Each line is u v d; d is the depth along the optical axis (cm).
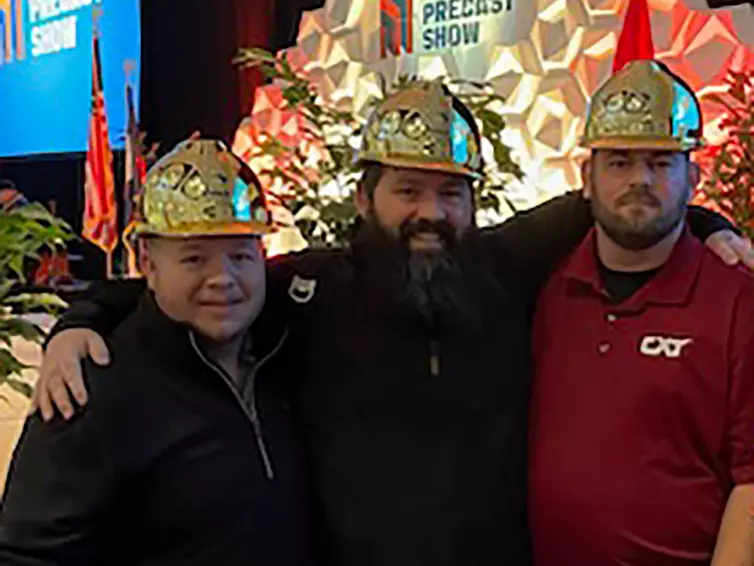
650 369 150
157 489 137
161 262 140
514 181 294
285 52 348
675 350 149
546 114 292
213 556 138
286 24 420
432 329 158
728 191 227
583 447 153
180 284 139
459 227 161
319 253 173
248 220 141
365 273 161
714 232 161
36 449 134
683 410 148
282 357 161
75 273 513
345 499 154
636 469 149
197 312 140
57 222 205
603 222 154
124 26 477
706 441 148
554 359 160
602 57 283
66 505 131
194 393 141
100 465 133
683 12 271
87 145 475
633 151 150
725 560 145
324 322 162
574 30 288
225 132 443
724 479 149
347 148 259
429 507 153
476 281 163
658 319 152
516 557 157
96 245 461
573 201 177
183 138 458
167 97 462
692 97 153
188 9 451
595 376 155
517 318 166
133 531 137
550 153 291
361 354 159
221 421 141
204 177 139
